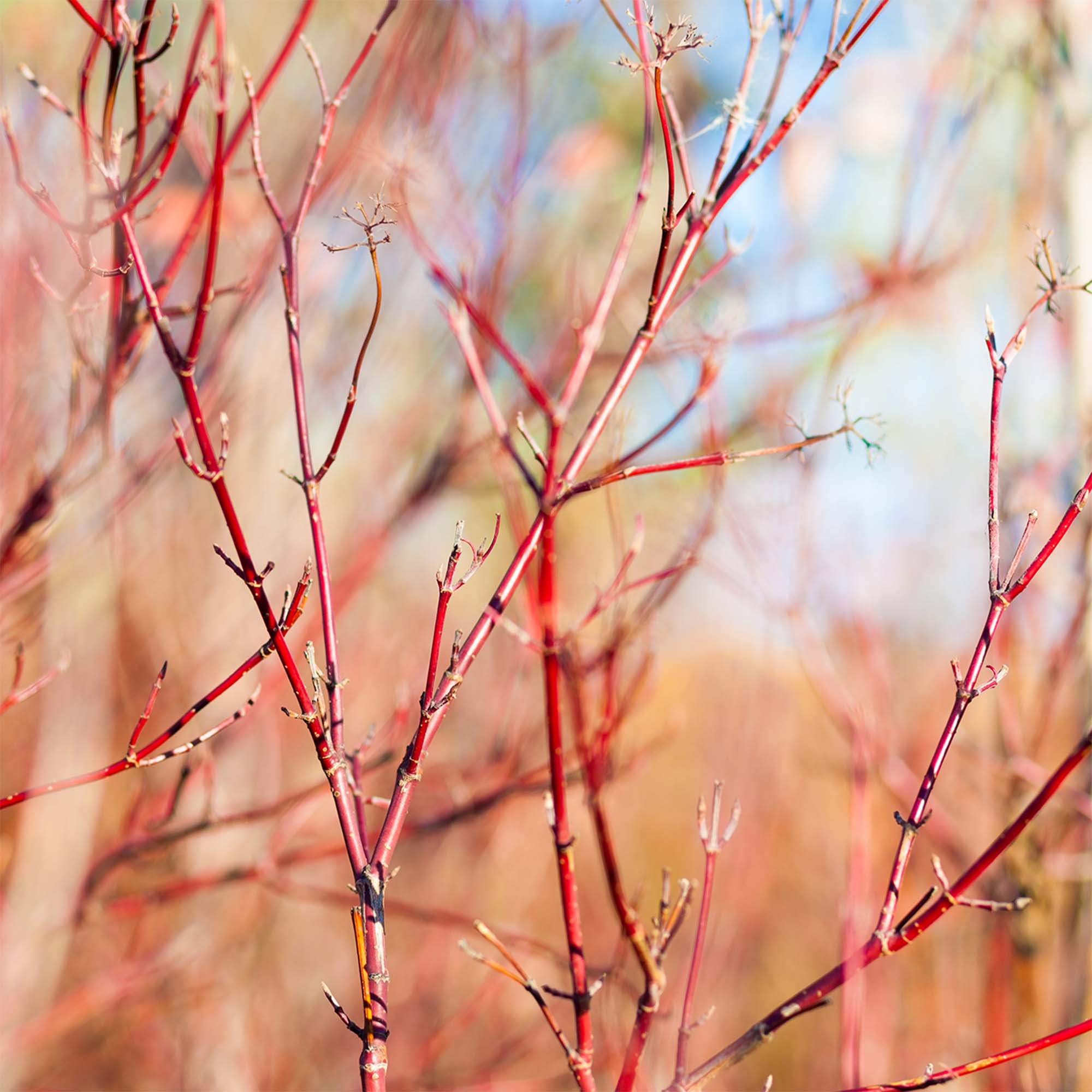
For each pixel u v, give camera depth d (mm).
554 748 1330
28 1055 3422
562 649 1852
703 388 1687
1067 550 2754
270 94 2588
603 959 4527
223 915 3473
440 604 1272
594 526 3820
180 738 3184
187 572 3266
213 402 2373
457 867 4035
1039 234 1407
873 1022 3520
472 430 2822
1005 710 2719
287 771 3781
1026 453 2793
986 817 3436
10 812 3746
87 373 1962
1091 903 2682
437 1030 3764
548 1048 3959
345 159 2166
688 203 1318
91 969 3736
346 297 2727
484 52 2504
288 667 1264
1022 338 1345
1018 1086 2545
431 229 2469
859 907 2266
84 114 1408
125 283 1649
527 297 2867
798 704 4293
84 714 3135
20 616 2535
